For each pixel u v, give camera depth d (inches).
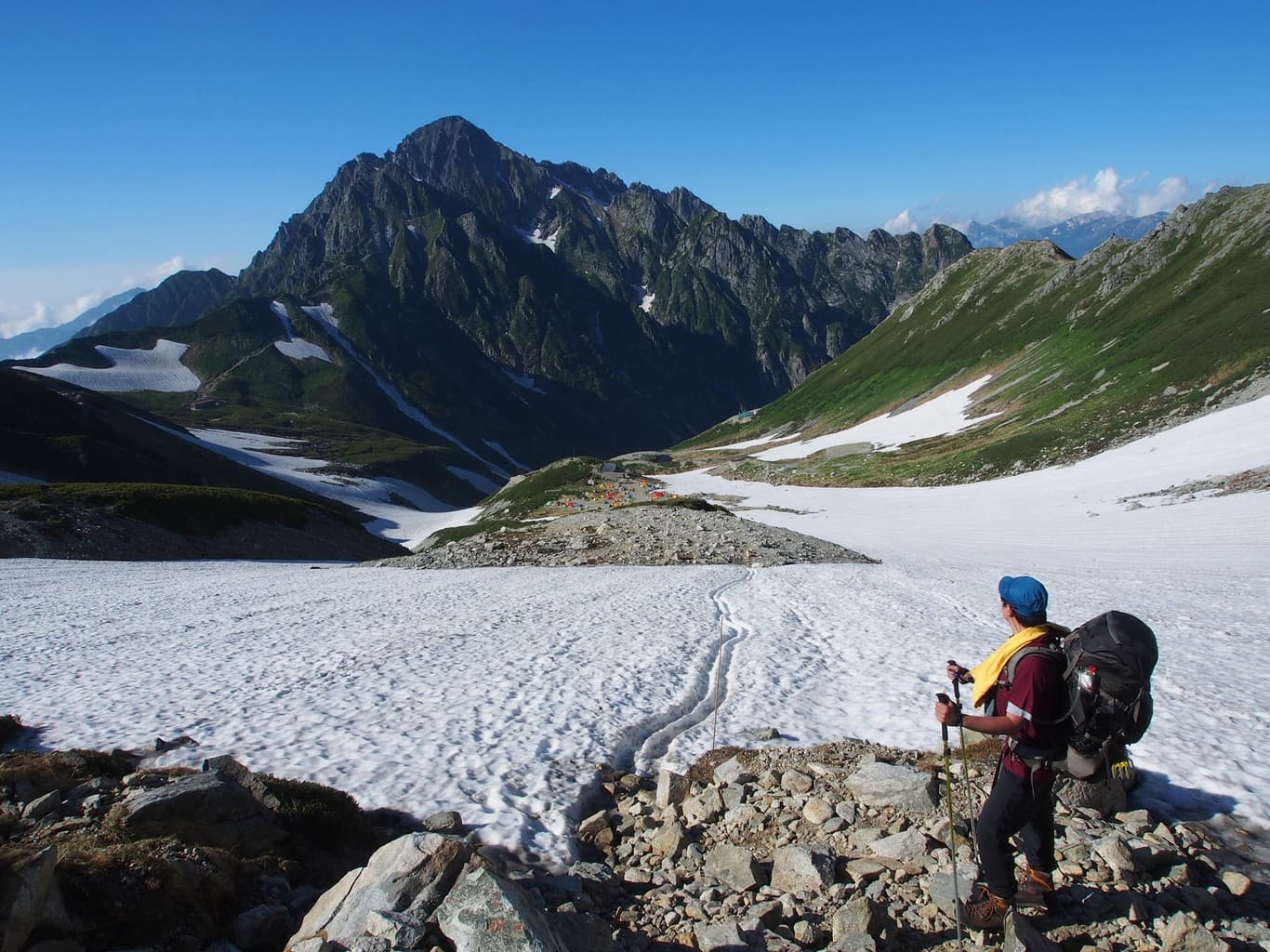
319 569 1923.0
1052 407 4660.4
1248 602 920.9
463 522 6481.3
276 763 438.6
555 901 278.2
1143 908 247.9
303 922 238.4
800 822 343.0
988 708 240.2
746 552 1844.2
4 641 872.3
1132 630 221.1
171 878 233.6
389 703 568.1
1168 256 5689.0
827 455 5999.0
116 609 1127.6
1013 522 2736.2
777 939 244.4
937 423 5861.2
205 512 2659.9
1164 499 2514.8
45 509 2281.0
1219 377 3673.7
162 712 553.6
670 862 320.8
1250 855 295.6
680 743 478.3
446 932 205.9
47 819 315.0
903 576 1416.1
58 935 198.5
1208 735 422.6
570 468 6761.8
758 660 696.4
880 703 542.0
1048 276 7357.3
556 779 415.8
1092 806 328.8
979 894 249.0
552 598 1178.0
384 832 349.7
